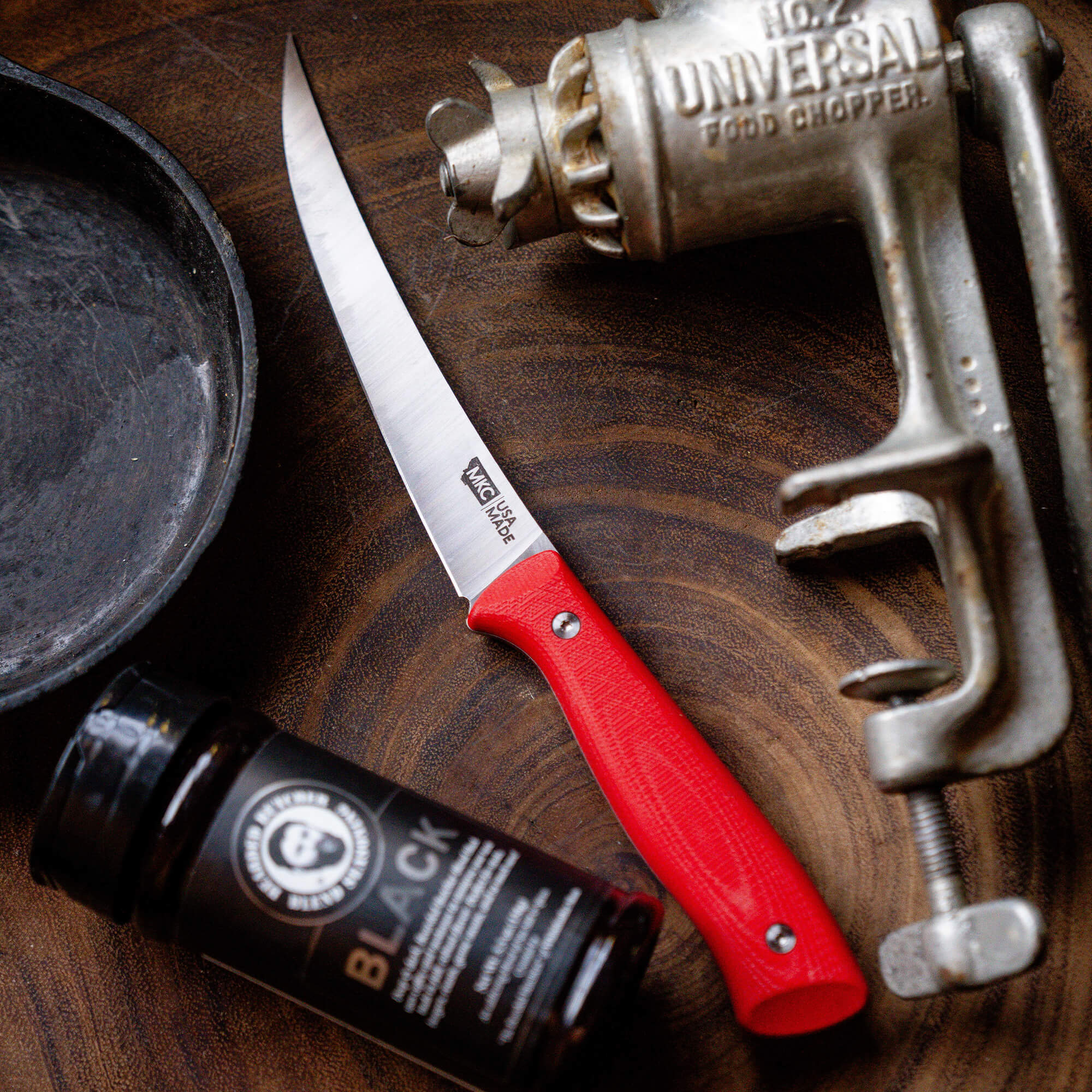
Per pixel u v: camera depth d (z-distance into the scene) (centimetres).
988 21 50
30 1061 56
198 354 64
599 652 55
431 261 64
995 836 55
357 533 61
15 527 62
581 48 52
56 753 59
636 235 54
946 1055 53
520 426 62
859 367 61
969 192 62
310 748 50
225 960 49
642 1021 54
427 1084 54
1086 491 50
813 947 49
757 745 58
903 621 58
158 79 68
